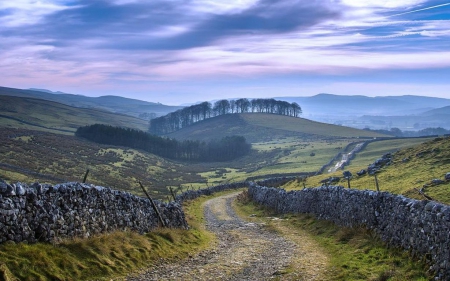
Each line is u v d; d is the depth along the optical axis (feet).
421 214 48.93
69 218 51.13
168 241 66.64
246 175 353.72
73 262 45.01
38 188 47.21
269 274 52.01
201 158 539.70
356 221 73.36
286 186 185.68
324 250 65.21
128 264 50.96
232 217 128.16
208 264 57.77
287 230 90.17
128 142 528.63
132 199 69.67
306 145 552.41
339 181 134.92
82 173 295.07
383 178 110.01
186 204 156.76
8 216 42.11
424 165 108.78
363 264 51.67
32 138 427.33
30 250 42.24
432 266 43.16
